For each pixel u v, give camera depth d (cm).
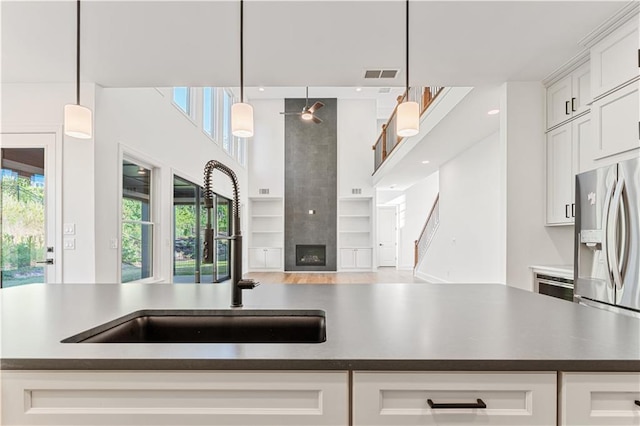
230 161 827
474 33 256
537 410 84
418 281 805
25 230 338
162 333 143
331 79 341
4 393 84
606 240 228
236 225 146
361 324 115
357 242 1052
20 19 236
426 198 1150
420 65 307
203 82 346
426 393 85
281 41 269
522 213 337
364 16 236
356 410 85
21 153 340
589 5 222
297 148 1024
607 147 243
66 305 149
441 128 465
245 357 85
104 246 351
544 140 336
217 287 196
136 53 286
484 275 513
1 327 114
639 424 83
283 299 159
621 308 216
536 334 103
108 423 84
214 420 85
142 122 423
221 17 237
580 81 292
